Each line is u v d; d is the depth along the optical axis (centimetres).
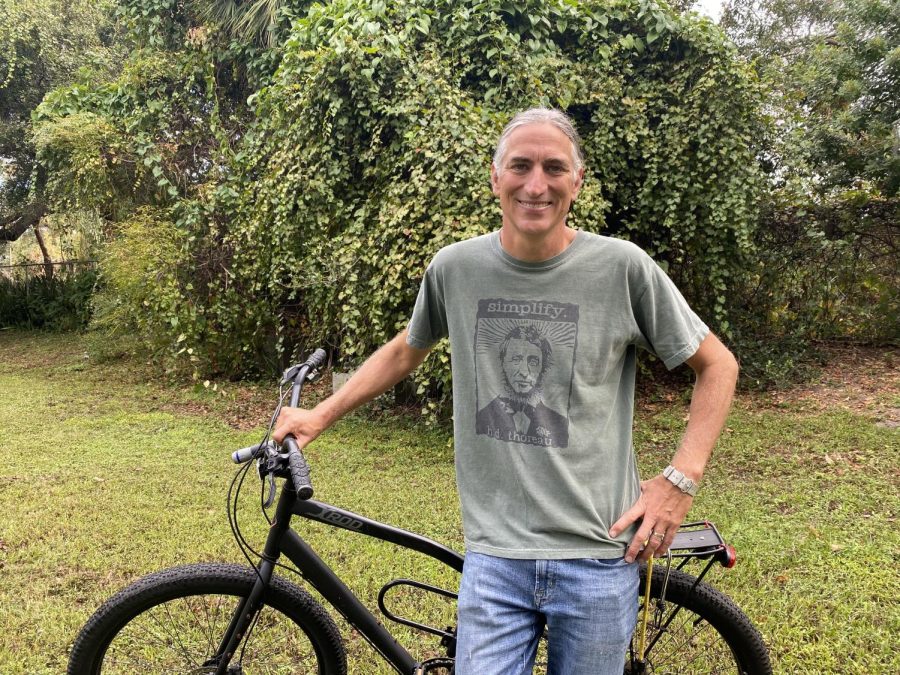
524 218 132
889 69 617
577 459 136
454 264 146
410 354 166
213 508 363
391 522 344
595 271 136
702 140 538
